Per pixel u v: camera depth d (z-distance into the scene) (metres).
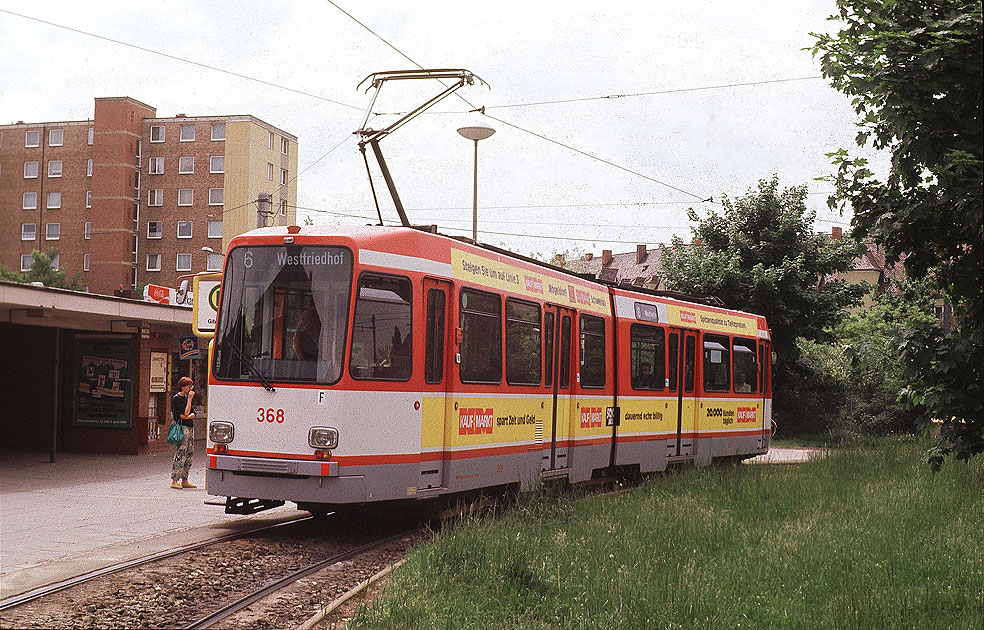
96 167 77.19
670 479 15.62
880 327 10.49
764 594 7.87
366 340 11.04
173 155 77.25
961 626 6.96
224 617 7.38
